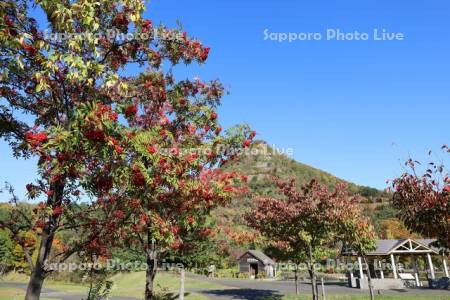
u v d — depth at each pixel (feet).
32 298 20.62
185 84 36.78
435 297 80.74
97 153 18.61
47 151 18.69
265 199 60.49
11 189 23.17
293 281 151.53
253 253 204.85
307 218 55.36
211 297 90.22
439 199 23.41
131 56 25.81
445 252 24.38
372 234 57.47
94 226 23.58
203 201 29.94
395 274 118.11
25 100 23.88
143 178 20.54
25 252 21.98
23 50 19.72
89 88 22.43
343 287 115.65
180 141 33.76
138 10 22.67
